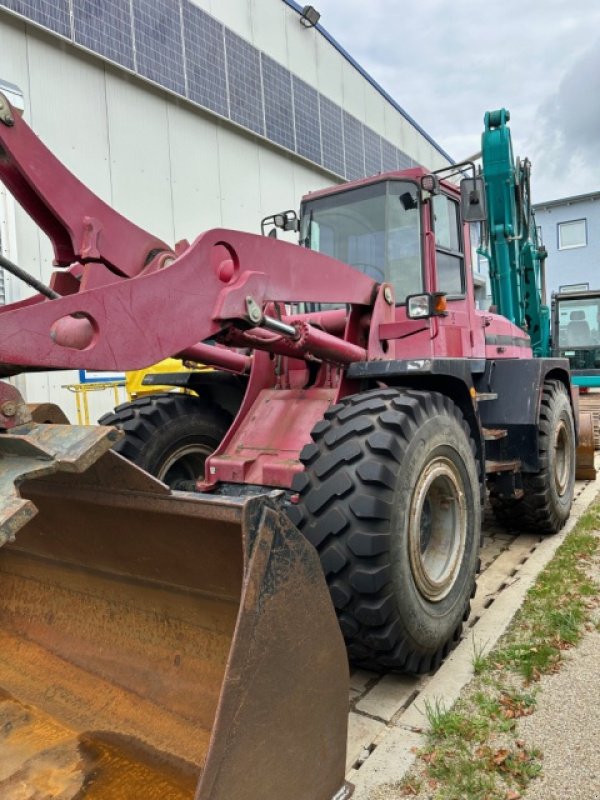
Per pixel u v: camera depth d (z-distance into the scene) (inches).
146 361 73.5
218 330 84.5
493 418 157.9
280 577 54.4
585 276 949.2
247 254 88.8
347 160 421.1
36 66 231.6
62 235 84.4
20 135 75.2
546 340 282.0
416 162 532.7
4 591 91.7
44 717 74.9
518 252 230.1
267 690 52.7
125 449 129.7
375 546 86.1
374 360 116.7
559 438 178.2
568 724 85.6
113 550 74.9
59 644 83.7
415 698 93.5
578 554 154.3
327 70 402.6
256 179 341.4
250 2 336.5
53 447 52.4
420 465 95.6
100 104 255.8
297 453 112.7
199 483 118.8
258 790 52.1
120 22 259.8
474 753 80.3
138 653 76.8
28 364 62.2
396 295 133.8
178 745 67.4
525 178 230.2
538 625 114.0
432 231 133.0
